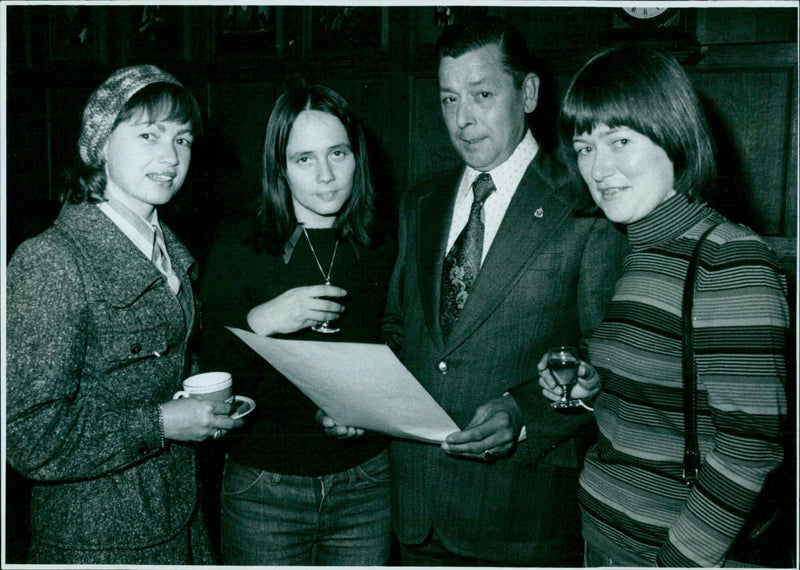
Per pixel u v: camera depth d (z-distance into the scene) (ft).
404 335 5.03
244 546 4.83
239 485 4.81
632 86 3.38
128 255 4.16
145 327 4.12
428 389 4.72
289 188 4.91
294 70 9.53
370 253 5.20
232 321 4.83
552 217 4.50
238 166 9.95
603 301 4.34
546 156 4.84
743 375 2.98
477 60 4.47
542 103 8.25
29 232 10.83
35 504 4.05
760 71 7.78
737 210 8.01
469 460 4.57
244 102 9.83
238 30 9.71
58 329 3.74
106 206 4.32
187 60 9.94
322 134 4.61
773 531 3.27
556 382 4.04
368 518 4.99
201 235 9.96
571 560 4.66
